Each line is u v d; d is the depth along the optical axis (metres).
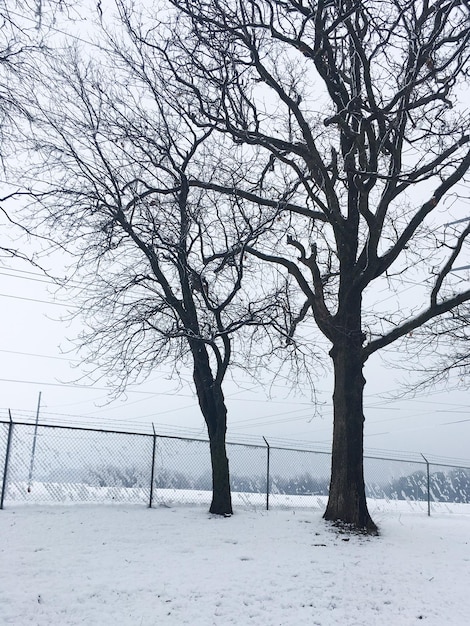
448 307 13.46
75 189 14.59
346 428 13.22
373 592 8.14
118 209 14.19
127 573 7.95
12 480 13.25
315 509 17.39
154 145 15.39
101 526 11.06
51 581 7.33
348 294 14.00
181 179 15.00
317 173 14.24
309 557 9.77
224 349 14.67
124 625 6.09
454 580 9.11
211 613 6.72
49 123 13.62
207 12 13.23
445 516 19.28
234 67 13.27
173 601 6.97
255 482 16.97
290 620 6.75
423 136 13.60
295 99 15.09
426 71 13.15
